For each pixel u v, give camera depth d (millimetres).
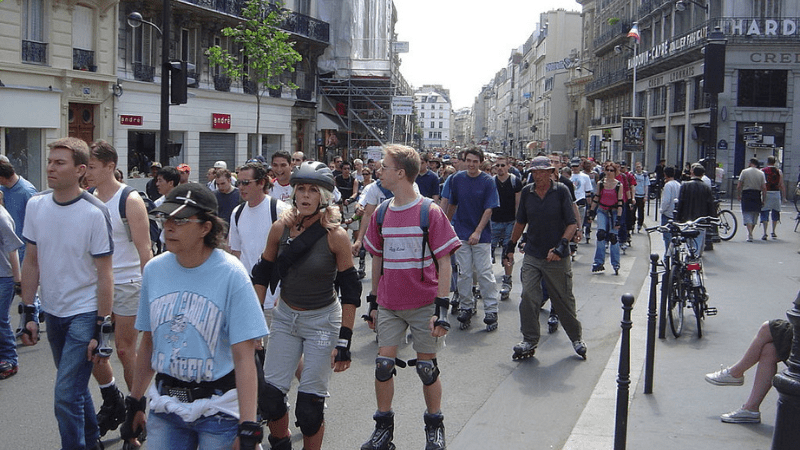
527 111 118312
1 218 6977
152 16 28156
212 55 28641
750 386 6836
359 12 46750
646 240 20281
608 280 13383
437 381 5305
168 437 3381
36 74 22500
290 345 4797
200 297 3352
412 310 5246
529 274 7969
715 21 40031
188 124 30922
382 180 5336
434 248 5191
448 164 19031
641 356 7836
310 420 4707
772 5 39781
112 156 5441
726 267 14391
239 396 3340
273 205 6180
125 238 5512
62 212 4820
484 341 8891
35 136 23000
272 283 4820
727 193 40156
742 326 9305
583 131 79875
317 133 42625
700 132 38281
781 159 39844
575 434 5598
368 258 16344
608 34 63469
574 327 8047
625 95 60781
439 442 5262
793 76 39281
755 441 5500
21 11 21938
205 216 3357
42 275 4891
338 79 43000
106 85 25406
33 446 5406
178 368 3340
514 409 6453
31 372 7355
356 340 8805
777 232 21781
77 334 4820
